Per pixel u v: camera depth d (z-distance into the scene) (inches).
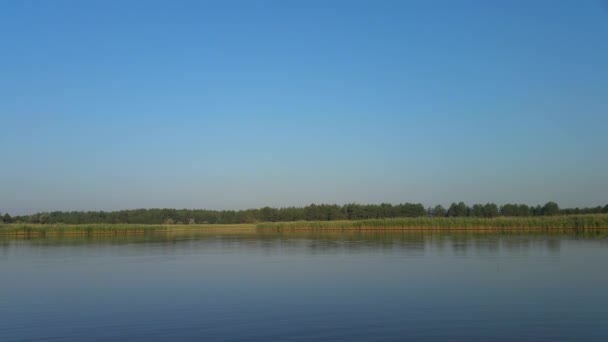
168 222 7618.1
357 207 6993.1
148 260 2095.2
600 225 3917.3
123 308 1083.3
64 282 1461.6
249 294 1225.4
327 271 1624.0
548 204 6018.7
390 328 871.1
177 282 1439.5
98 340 840.3
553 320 911.7
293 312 1007.6
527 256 1966.0
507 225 4185.5
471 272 1525.6
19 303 1152.2
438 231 4441.4
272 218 7490.2
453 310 1001.5
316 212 7190.0
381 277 1459.2
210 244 3134.8
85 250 2682.1
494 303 1062.4
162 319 971.9
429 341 791.7
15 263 1996.8
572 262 1736.0
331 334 840.3
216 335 849.5
